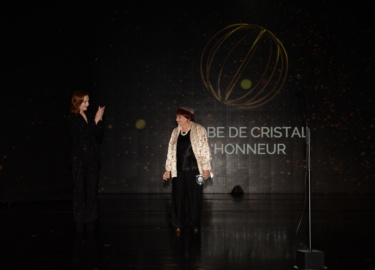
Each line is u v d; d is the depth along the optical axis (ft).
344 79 31.94
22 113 26.35
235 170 31.94
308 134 11.17
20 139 26.30
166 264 11.34
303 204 24.80
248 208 23.20
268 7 31.91
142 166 31.94
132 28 31.99
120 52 32.01
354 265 11.14
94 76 31.89
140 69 31.99
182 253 12.61
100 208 23.12
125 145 31.96
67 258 11.96
